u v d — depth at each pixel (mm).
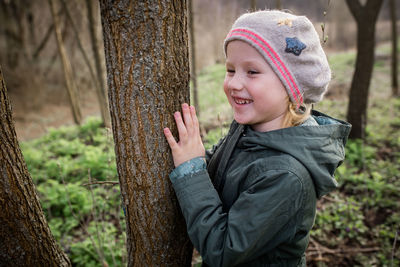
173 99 1198
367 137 4965
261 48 1044
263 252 1110
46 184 3852
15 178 1228
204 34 14156
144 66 1107
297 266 1233
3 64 12328
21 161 1267
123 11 1052
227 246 1046
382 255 2584
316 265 2537
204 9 14023
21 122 10211
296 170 1039
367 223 3033
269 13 1106
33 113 11172
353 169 3857
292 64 1071
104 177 3586
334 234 2885
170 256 1397
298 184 1026
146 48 1091
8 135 1198
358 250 2686
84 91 12539
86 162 4047
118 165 1297
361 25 4500
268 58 1047
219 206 1154
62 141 5355
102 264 2275
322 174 1098
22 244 1301
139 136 1190
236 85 1110
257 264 1205
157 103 1160
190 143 1229
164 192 1275
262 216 1023
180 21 1147
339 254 2652
